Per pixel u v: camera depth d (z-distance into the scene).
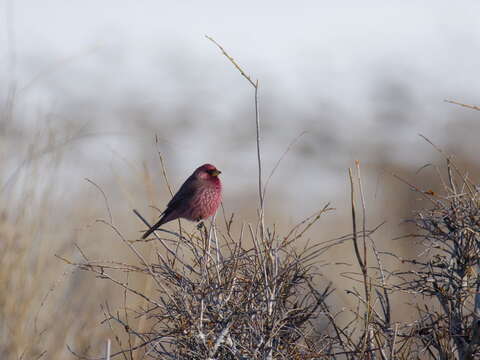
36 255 11.45
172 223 13.24
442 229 7.96
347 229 19.09
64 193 12.10
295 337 7.86
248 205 21.80
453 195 7.77
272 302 7.74
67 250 11.70
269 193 22.73
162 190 14.69
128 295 11.14
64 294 11.55
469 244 7.61
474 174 22.41
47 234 11.62
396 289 8.17
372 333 7.89
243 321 7.66
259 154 8.03
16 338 10.86
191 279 8.15
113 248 12.24
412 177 24.50
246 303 7.70
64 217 11.97
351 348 7.79
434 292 7.71
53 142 12.04
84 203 12.20
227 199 22.52
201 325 7.44
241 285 7.91
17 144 11.86
